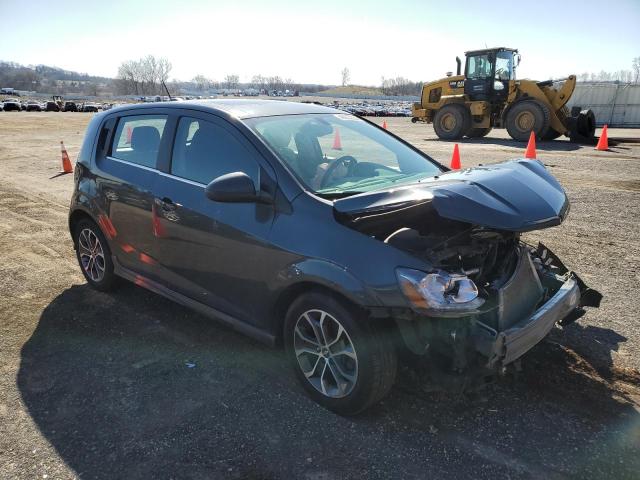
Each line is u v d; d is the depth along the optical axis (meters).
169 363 3.55
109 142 4.41
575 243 5.95
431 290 2.52
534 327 2.83
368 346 2.76
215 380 3.34
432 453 2.68
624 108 29.50
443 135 19.62
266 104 3.96
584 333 3.83
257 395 3.18
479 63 18.59
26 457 2.66
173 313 4.31
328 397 3.00
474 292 2.59
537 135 17.61
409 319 2.61
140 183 3.93
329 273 2.78
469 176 2.97
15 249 5.96
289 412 3.02
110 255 4.52
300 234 2.94
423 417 2.95
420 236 2.88
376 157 3.75
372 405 2.96
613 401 3.06
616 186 9.24
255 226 3.14
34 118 32.53
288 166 3.17
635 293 4.55
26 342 3.82
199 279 3.61
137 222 3.99
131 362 3.56
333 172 3.34
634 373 3.33
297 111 3.93
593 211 7.43
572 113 18.50
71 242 6.21
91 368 3.48
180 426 2.89
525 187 2.89
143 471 2.57
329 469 2.58
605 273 5.03
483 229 3.09
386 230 2.99
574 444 2.73
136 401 3.12
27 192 9.14
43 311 4.34
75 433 2.84
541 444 2.73
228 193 2.96
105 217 4.30
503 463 2.60
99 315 4.27
